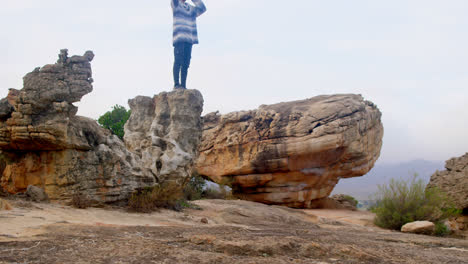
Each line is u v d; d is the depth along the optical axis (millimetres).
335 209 30266
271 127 31000
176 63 21438
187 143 17359
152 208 13938
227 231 10812
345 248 8133
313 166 29406
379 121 33969
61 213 10484
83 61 13039
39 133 11703
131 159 14367
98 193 12727
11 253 5516
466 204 21750
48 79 12148
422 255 8945
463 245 12000
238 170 31797
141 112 18906
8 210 9562
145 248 6727
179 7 21188
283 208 22016
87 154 12727
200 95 18391
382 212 18969
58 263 5250
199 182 30922
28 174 12555
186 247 7410
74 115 12984
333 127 28297
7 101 12477
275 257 7082
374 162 32688
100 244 6770
